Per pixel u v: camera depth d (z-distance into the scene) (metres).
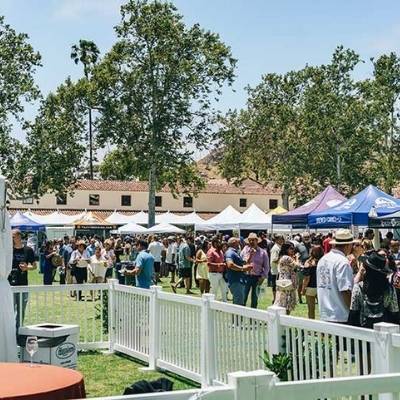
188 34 51.91
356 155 58.53
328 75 60.44
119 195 70.56
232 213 36.06
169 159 51.47
